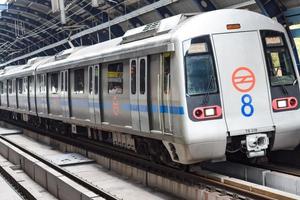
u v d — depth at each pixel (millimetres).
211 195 8789
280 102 10297
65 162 14516
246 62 10133
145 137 12047
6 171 13750
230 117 9906
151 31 11344
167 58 10242
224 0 17469
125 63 12445
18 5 32781
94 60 14422
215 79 9906
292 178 9195
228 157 11758
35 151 18281
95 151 15305
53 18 32969
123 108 12711
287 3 14352
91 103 14945
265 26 10430
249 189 8859
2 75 30750
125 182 11789
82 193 8938
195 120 9688
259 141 10117
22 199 10711
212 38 9992
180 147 9898
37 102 21891
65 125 20094
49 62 20516
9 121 32188
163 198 10031
